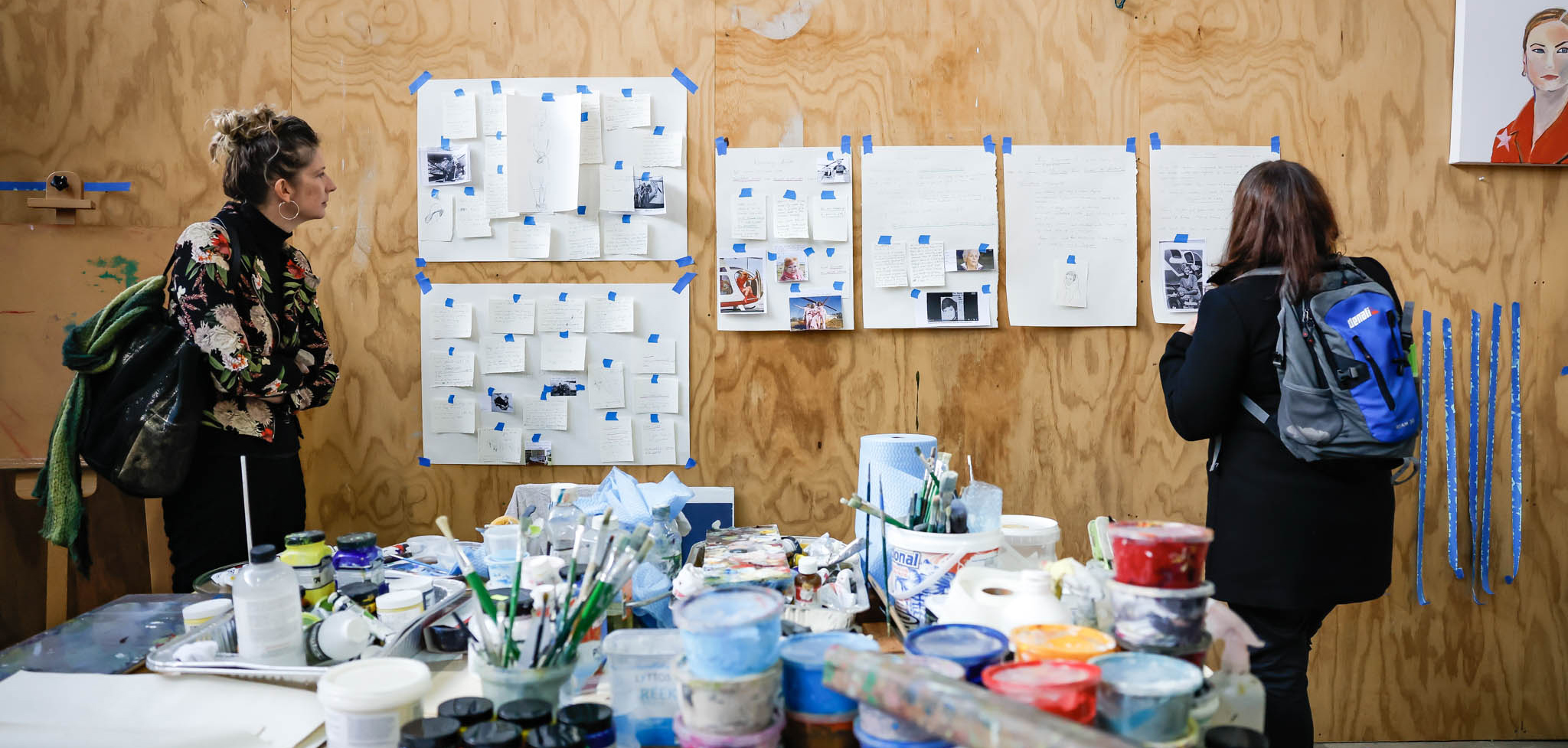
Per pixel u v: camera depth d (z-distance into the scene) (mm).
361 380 2633
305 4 2590
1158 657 895
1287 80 2617
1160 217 2617
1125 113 2613
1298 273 1613
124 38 2564
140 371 1917
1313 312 1604
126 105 2570
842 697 932
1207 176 2617
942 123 2609
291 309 2094
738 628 878
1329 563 1631
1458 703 2689
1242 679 1007
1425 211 2639
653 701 1003
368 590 1409
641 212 2607
